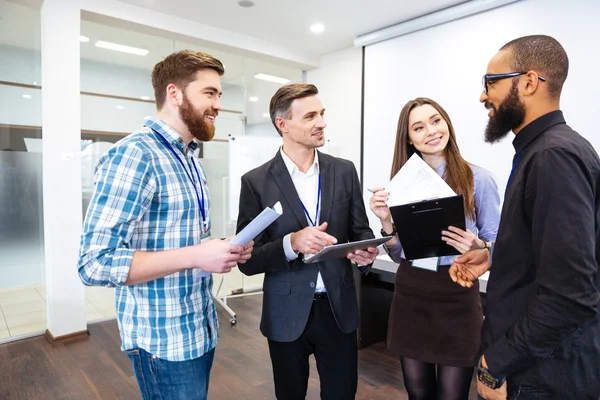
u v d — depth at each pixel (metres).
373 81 4.54
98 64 3.70
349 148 4.96
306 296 1.35
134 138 1.09
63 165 3.14
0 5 3.10
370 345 3.10
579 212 0.77
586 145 0.84
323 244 1.19
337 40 4.61
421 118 1.39
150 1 3.50
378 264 3.10
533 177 0.84
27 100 3.26
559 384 0.85
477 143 3.65
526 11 3.28
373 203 1.39
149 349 1.09
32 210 3.33
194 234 1.17
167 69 1.17
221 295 4.44
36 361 2.82
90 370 2.68
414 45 4.09
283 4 3.60
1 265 3.23
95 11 3.31
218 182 4.58
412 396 1.47
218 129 4.57
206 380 1.22
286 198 1.40
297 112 1.37
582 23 2.99
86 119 3.65
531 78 0.89
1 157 3.19
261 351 3.01
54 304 3.15
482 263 1.31
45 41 3.03
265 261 1.32
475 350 1.35
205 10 3.72
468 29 3.65
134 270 0.96
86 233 0.98
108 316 3.71
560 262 0.76
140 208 1.03
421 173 1.33
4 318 3.25
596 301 0.77
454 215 1.19
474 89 3.64
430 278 1.41
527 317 0.82
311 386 2.44
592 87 2.97
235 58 4.70
